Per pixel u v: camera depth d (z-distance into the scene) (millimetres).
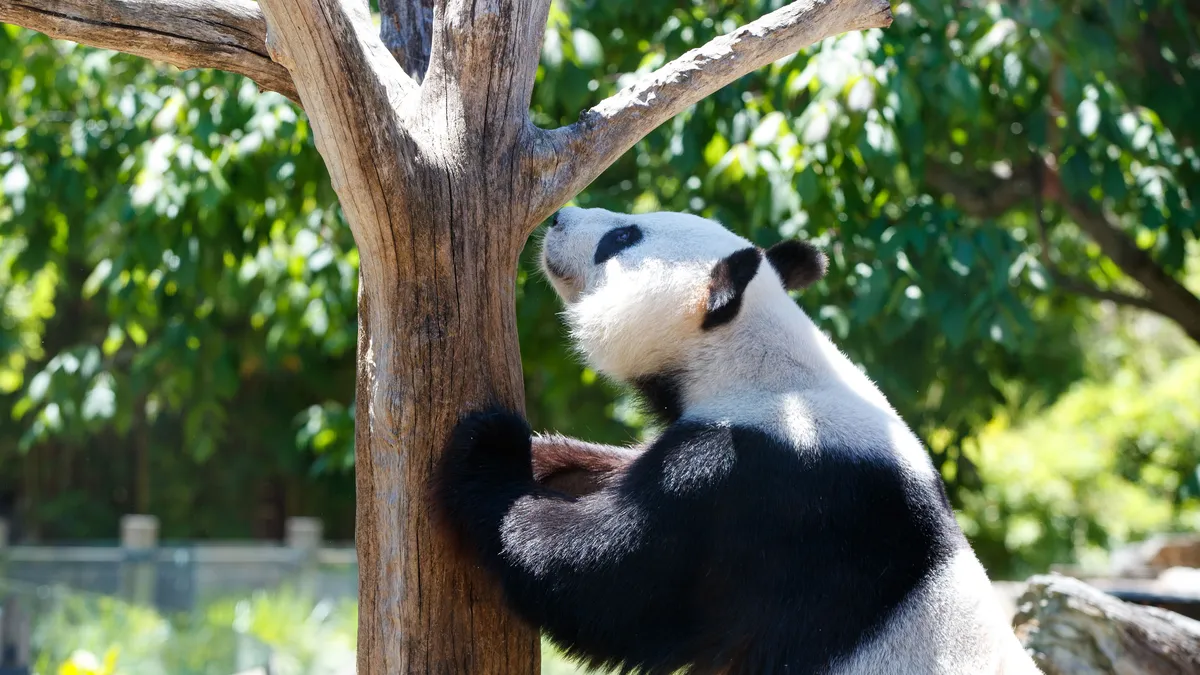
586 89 8516
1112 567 15469
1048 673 5977
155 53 4453
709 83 4633
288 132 9109
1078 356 19141
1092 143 9039
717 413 4477
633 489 4316
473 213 4285
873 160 7961
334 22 3762
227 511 28484
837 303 9234
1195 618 7496
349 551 16422
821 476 4246
